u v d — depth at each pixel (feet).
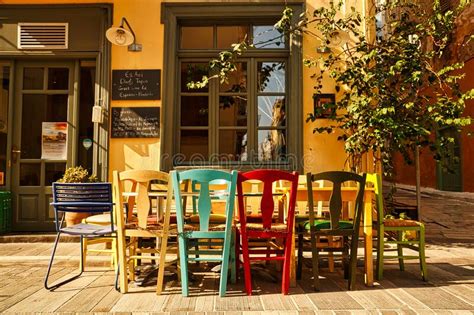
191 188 13.38
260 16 17.65
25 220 17.53
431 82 16.08
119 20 17.66
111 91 17.44
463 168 35.65
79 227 11.07
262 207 10.14
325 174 10.34
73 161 17.70
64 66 18.08
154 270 12.09
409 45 15.60
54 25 17.79
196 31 18.26
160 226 10.39
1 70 18.07
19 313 8.55
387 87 15.52
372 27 17.26
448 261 13.47
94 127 17.47
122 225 10.00
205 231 9.78
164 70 17.43
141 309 8.79
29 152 17.84
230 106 17.92
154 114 17.26
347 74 15.52
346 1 17.62
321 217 12.72
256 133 17.75
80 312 8.59
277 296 9.74
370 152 16.79
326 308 8.80
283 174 10.03
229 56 15.92
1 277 11.53
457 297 9.57
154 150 17.21
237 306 8.98
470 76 33.06
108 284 10.82
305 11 17.42
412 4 16.46
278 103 17.87
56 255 13.98
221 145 17.76
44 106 17.99
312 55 17.38
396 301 9.29
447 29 16.03
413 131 14.66
